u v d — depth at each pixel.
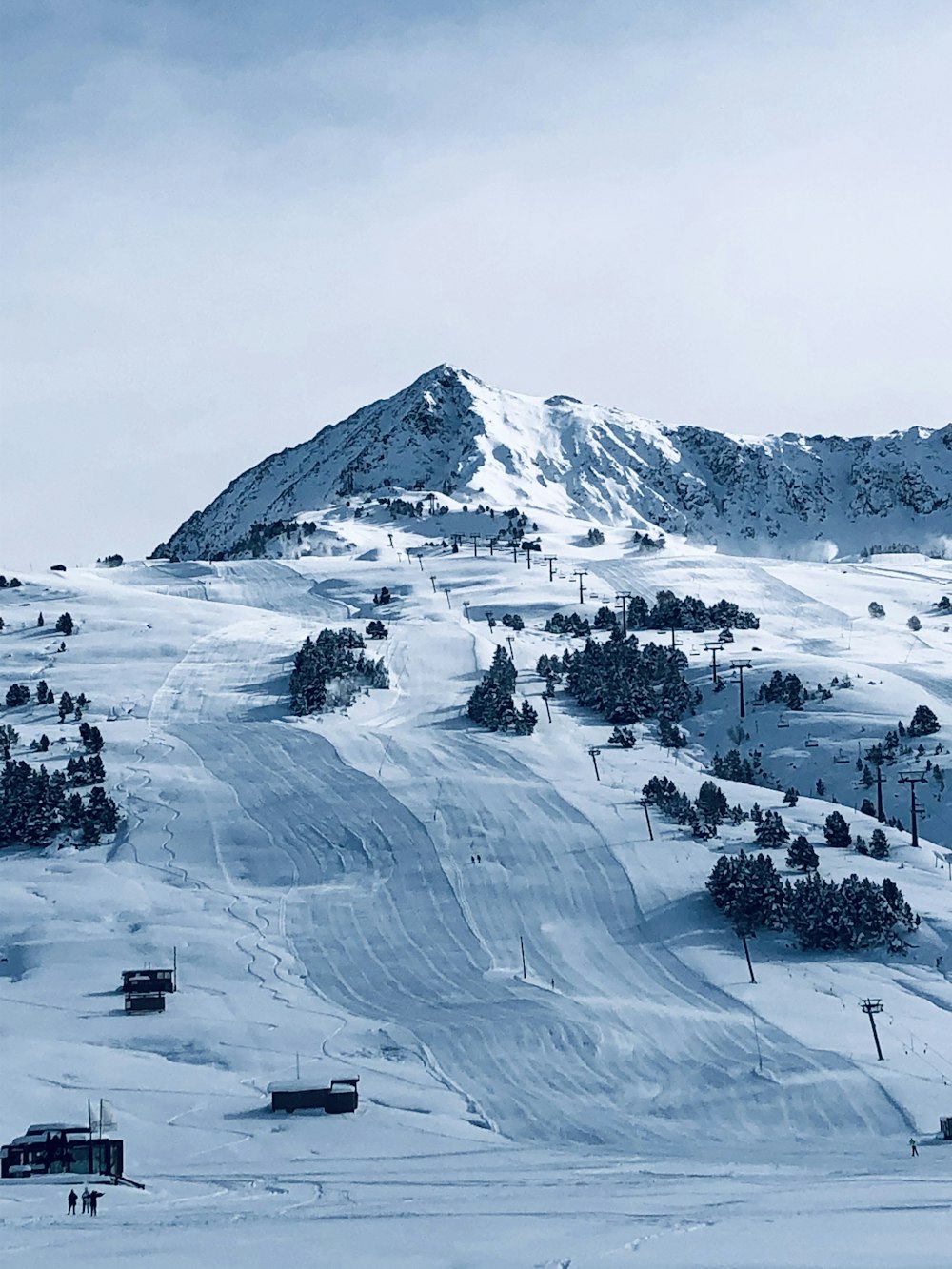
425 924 148.50
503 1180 61.09
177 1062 109.50
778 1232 39.28
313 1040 115.88
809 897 143.50
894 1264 33.28
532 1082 106.19
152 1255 38.09
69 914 153.50
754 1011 123.31
